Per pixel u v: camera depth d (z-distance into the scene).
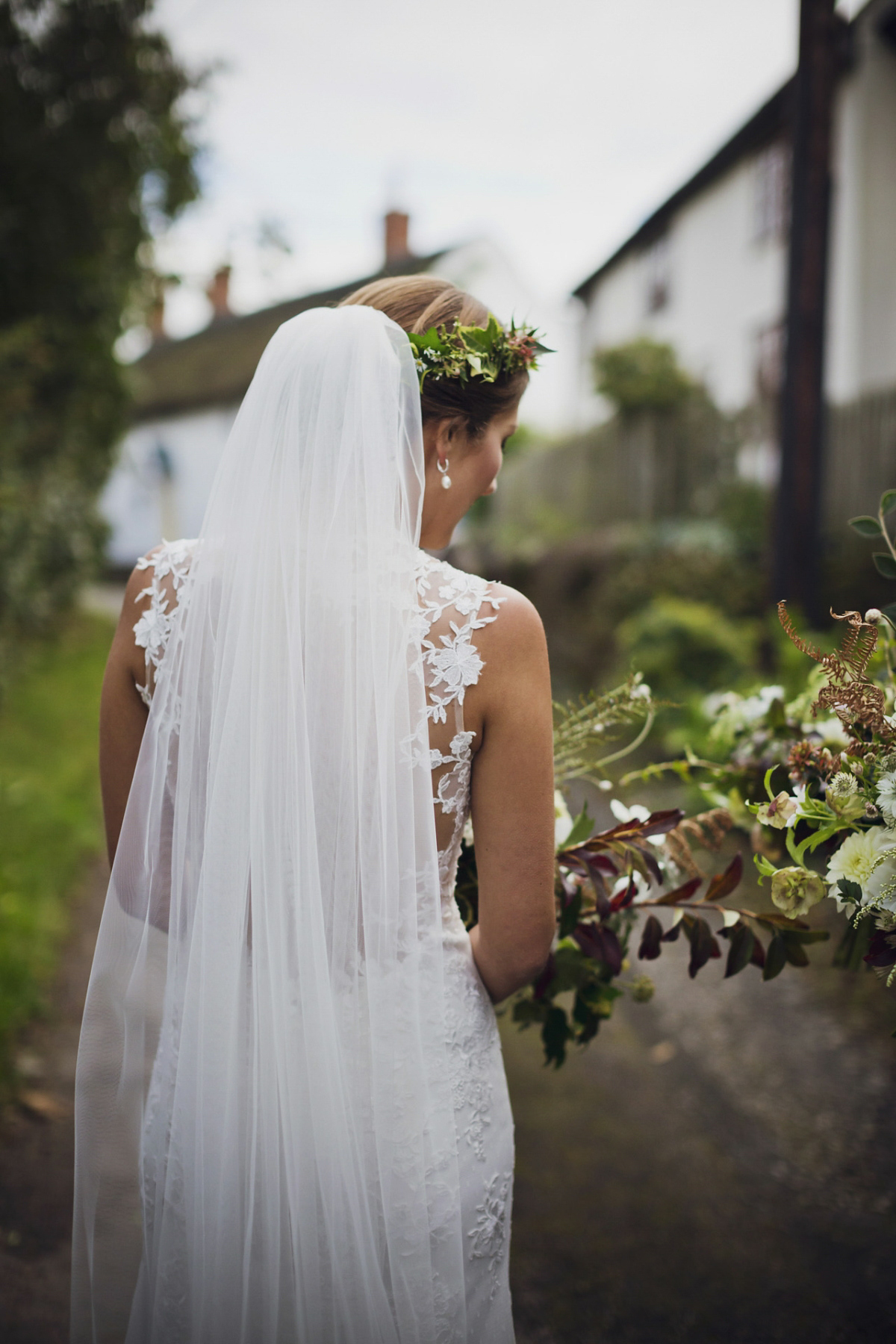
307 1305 0.98
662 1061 2.73
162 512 23.08
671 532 7.76
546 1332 1.77
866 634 1.12
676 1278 1.90
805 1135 2.33
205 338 24.11
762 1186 2.16
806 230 4.47
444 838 1.05
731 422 8.48
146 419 22.91
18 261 6.42
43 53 5.94
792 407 4.62
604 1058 2.77
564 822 1.37
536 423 19.22
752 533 7.18
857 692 1.11
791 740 1.44
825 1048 2.70
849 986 3.02
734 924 1.32
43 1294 1.83
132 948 1.11
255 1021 1.01
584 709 1.38
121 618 1.15
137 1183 1.11
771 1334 1.76
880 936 1.08
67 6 5.81
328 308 1.11
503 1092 1.16
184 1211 1.03
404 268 16.84
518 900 1.03
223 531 1.05
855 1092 2.48
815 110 4.39
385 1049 0.99
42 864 3.83
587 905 1.38
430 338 1.07
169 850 1.10
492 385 1.10
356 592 1.00
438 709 0.98
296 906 1.00
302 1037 0.99
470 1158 1.07
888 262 9.16
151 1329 1.06
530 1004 1.48
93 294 7.22
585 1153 2.31
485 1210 1.09
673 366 9.62
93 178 6.35
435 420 1.11
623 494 10.14
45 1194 2.10
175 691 1.07
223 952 1.01
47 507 7.72
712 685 5.32
